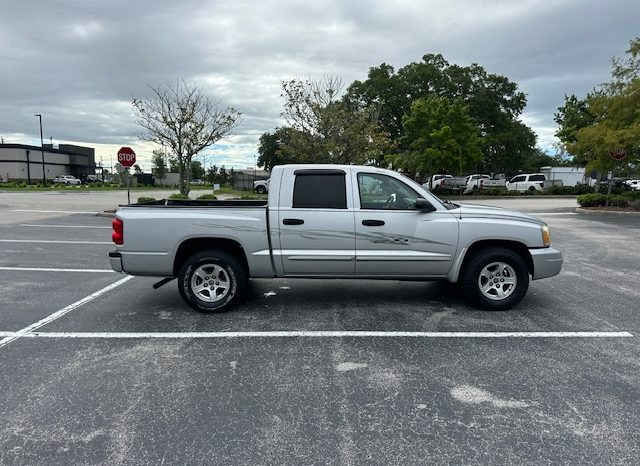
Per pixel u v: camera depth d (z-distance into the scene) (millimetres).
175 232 5473
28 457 2775
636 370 3971
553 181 39312
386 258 5512
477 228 5512
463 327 5090
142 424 3141
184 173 20078
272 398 3500
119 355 4309
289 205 5531
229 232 5488
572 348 4469
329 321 5301
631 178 46188
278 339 4730
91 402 3436
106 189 50938
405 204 5602
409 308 5801
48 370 3980
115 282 7254
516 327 5082
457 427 3104
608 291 6656
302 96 19219
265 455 2801
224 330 5000
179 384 3725
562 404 3398
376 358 4242
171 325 5172
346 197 5535
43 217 17406
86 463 2725
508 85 47312
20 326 5129
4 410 3320
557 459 2754
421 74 44656
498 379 3811
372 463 2723
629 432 3029
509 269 5621
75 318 5426
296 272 5625
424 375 3889
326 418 3219
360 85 46250
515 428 3088
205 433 3035
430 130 33531
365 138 18891
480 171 56906
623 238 12172
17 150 69312
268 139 82188
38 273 7891
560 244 11172
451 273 5609
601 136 19203
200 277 5629
